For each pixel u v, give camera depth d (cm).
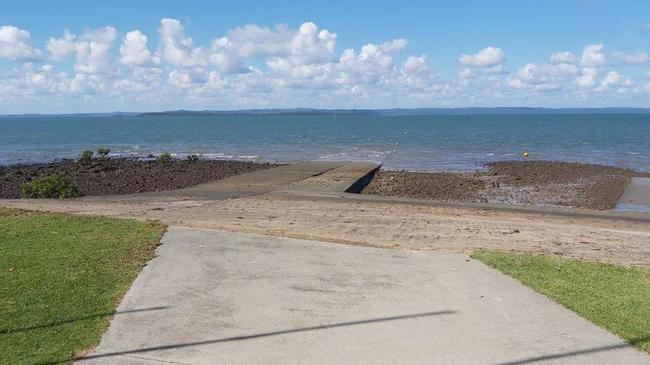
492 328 578
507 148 5650
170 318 599
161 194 1869
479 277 760
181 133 9525
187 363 494
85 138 8175
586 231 1284
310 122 15962
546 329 575
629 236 1230
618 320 598
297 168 3058
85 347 519
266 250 908
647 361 502
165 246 924
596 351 523
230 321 594
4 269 767
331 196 1869
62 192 1886
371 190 2552
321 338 552
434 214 1495
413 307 640
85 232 1037
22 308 614
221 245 938
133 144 6731
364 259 856
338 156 4766
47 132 10288
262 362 498
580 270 814
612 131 9106
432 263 834
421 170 3638
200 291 691
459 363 498
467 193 2584
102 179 3002
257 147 5978
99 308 620
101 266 787
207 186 2169
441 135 8188
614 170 3556
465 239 1118
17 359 488
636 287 729
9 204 1530
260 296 676
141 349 520
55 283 705
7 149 6000
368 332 567
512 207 1739
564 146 5884
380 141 6831
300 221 1291
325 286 717
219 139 7631
